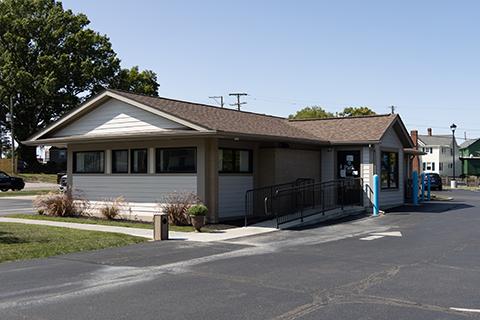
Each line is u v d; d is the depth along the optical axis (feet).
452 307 24.21
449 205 83.30
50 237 46.06
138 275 31.40
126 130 63.10
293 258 37.11
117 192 65.87
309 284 28.89
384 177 78.18
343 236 48.85
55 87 174.50
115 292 27.20
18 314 23.11
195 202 57.47
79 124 67.87
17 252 38.58
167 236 46.88
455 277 30.66
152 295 26.53
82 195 69.41
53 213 68.28
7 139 227.81
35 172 205.87
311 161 73.46
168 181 60.80
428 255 38.29
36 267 33.96
